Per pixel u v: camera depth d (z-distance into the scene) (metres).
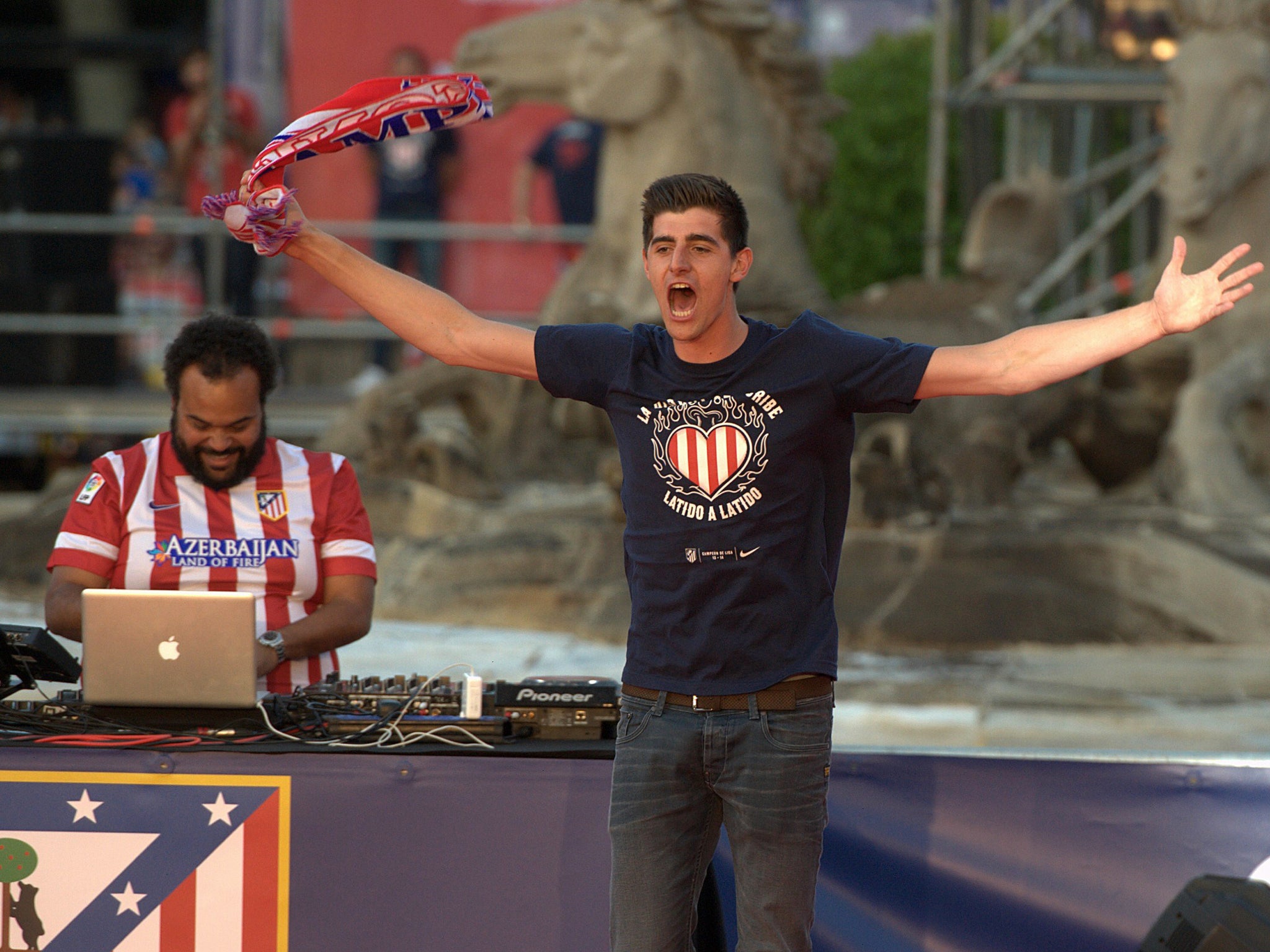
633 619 9.95
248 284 44.25
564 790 10.49
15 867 10.52
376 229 44.66
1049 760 10.85
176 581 11.88
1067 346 9.65
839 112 32.91
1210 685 22.75
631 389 9.87
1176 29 33.22
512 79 32.22
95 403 42.31
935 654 25.41
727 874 10.91
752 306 31.38
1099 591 26.59
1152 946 10.65
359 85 10.49
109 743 10.50
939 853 10.95
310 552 12.05
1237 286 9.56
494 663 23.83
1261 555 26.75
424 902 10.52
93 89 51.38
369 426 31.67
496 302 46.09
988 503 29.95
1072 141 54.62
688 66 31.45
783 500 9.55
